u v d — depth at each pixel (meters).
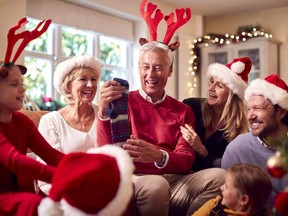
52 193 1.47
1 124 1.80
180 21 2.45
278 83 2.11
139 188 1.96
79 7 4.82
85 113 2.36
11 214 1.60
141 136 2.21
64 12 4.63
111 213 1.47
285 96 1.97
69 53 4.89
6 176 1.76
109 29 5.23
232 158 2.12
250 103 2.02
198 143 2.27
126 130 1.96
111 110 1.92
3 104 1.79
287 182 1.88
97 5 4.88
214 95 2.58
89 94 2.32
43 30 1.99
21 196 1.63
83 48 5.08
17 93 1.80
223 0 5.70
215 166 2.38
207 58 6.09
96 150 1.60
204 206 1.89
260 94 2.00
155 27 2.44
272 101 1.97
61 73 2.36
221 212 1.84
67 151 2.22
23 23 1.91
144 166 2.17
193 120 2.38
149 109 2.28
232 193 1.67
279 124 2.01
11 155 1.65
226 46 5.94
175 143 2.25
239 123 2.52
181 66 5.96
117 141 1.95
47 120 2.30
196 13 6.35
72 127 2.30
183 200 2.16
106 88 1.92
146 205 1.94
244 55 5.82
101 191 1.46
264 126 1.98
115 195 1.48
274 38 6.06
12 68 1.81
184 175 2.25
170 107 2.32
